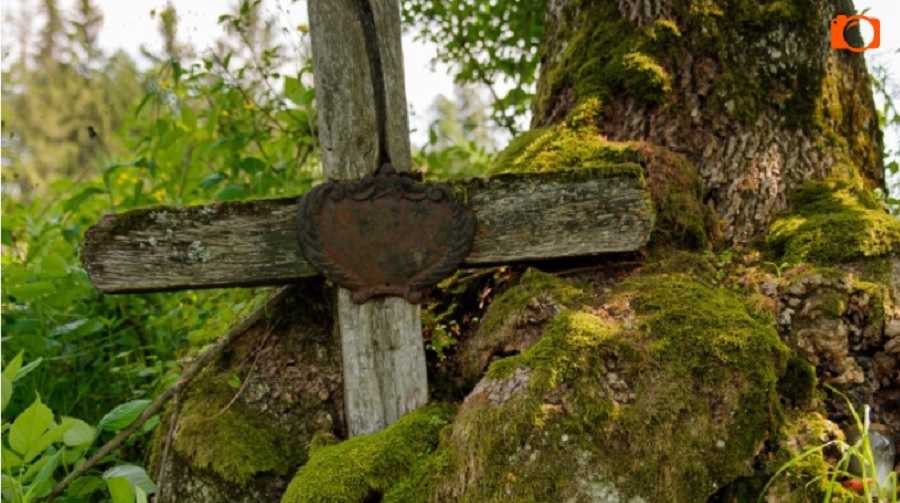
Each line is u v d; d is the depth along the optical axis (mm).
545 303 2080
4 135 4551
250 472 2131
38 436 1781
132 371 2838
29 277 2908
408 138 2133
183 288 2133
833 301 2031
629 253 2244
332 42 2059
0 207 3760
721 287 2211
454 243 2094
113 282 2080
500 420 1760
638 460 1729
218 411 2248
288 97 3051
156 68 3883
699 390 1813
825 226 2256
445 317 2412
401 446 1933
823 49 2615
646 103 2572
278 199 2102
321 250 2072
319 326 2396
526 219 2111
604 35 2730
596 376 1801
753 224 2455
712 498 1828
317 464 1956
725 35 2572
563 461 1715
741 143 2518
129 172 3883
